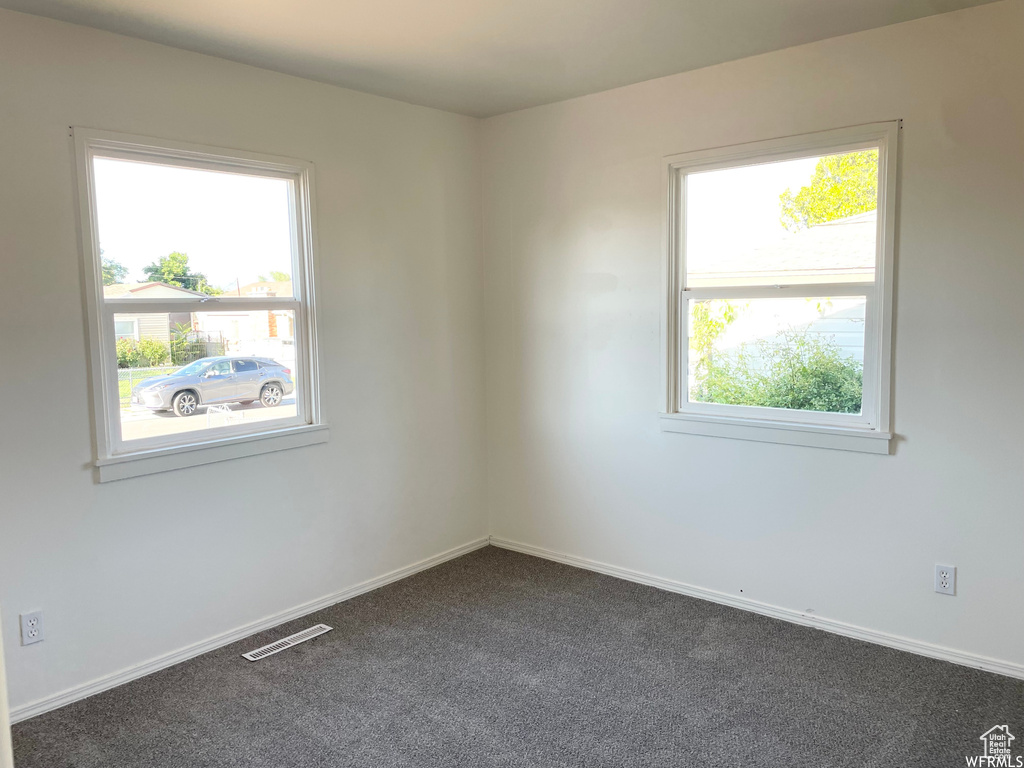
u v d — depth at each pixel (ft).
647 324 11.68
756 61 10.16
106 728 8.16
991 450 8.84
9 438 8.16
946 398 9.07
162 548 9.48
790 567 10.53
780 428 10.38
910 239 9.15
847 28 9.14
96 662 8.93
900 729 7.85
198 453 9.71
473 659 9.64
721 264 11.07
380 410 12.16
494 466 14.21
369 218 11.77
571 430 12.89
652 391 11.73
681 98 10.93
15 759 7.57
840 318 10.02
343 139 11.32
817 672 9.10
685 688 8.79
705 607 11.16
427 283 12.82
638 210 11.60
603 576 12.57
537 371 13.26
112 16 8.24
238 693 8.87
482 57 9.96
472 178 13.55
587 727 8.03
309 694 8.82
